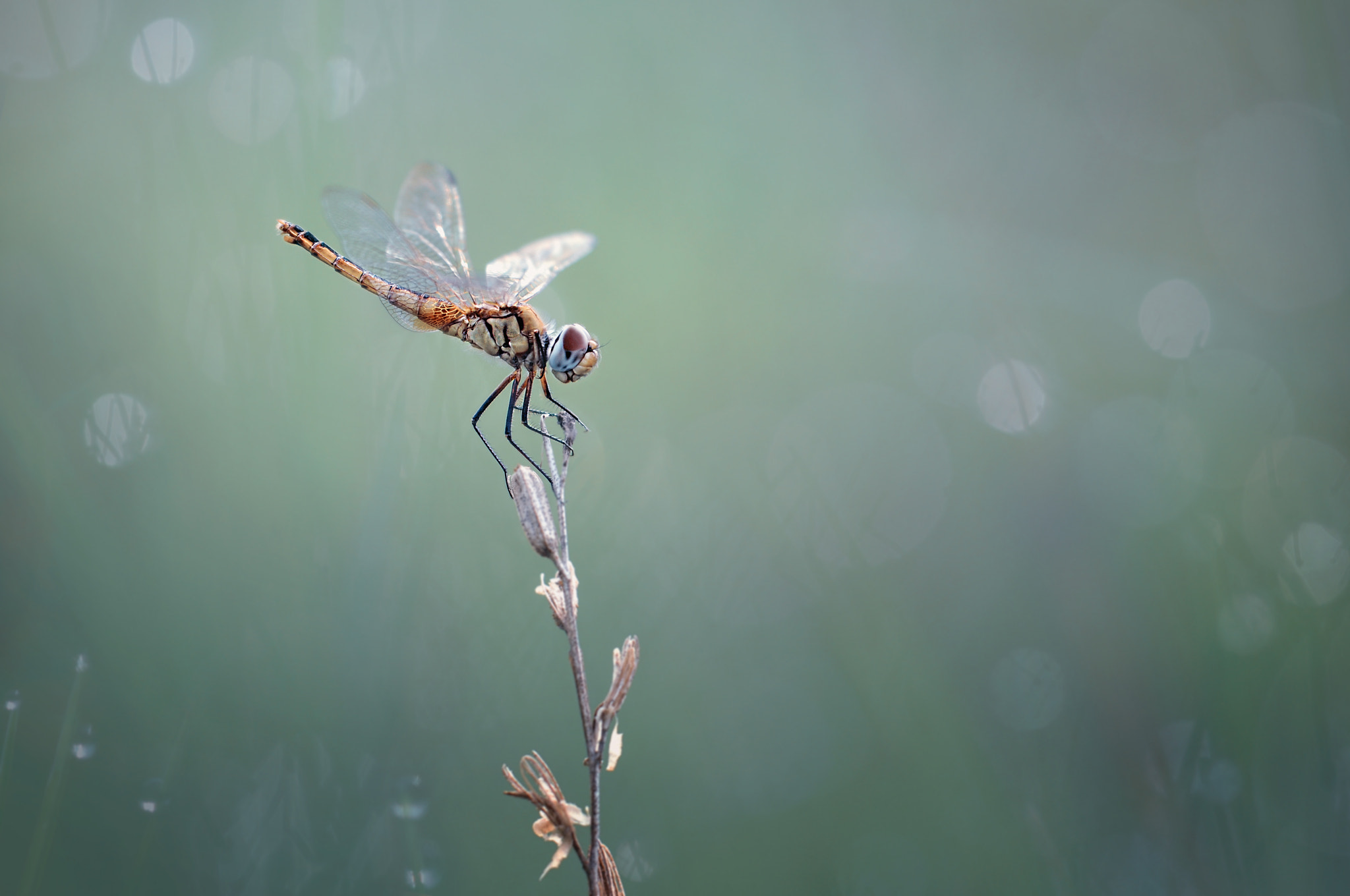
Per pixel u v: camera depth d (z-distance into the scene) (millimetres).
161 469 576
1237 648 574
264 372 577
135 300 585
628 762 577
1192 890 567
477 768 572
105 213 589
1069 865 569
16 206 589
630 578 589
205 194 585
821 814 574
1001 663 586
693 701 582
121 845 563
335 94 591
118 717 568
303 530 575
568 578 534
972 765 575
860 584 585
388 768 568
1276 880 565
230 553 573
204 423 578
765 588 591
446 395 583
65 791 565
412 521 576
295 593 572
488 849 568
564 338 569
